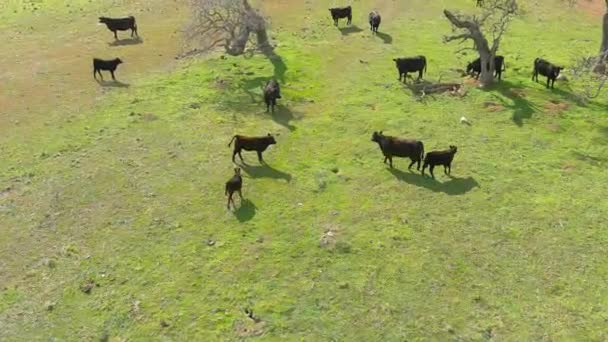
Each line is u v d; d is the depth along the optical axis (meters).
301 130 21.72
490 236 16.11
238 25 27.69
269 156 19.98
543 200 17.66
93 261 15.21
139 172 19.02
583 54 29.09
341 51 29.33
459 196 17.81
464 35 25.11
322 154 20.14
